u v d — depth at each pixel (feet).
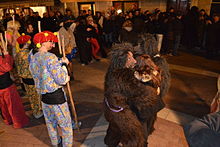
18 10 40.04
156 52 10.03
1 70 10.59
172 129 11.53
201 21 28.48
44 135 11.44
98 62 24.97
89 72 21.47
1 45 11.17
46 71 8.25
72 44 19.43
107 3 36.47
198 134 4.53
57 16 32.01
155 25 27.94
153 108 7.35
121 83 7.04
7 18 32.42
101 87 17.60
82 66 23.63
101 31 30.25
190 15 28.71
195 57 26.02
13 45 16.38
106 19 31.19
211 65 22.65
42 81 8.45
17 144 10.71
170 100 14.93
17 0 35.47
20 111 11.87
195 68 21.72
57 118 9.02
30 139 11.11
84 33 22.68
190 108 13.80
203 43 29.63
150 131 9.90
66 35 17.85
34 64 8.56
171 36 25.95
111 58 8.66
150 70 7.48
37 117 12.99
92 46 24.64
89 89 17.25
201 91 16.31
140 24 14.35
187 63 23.48
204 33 29.09
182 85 17.46
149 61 8.56
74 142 10.71
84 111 13.69
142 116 7.40
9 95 11.30
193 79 18.74
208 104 14.32
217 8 30.53
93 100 15.26
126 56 8.31
